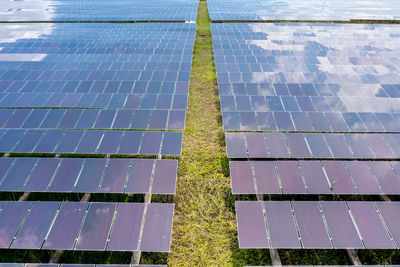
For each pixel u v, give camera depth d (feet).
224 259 26.35
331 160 33.19
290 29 83.56
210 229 28.78
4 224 25.02
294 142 33.83
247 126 37.22
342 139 34.12
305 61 58.23
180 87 46.26
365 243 24.14
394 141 33.78
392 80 49.44
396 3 143.02
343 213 25.91
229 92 45.34
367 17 103.30
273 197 31.76
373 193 28.22
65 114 38.81
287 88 46.06
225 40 71.36
